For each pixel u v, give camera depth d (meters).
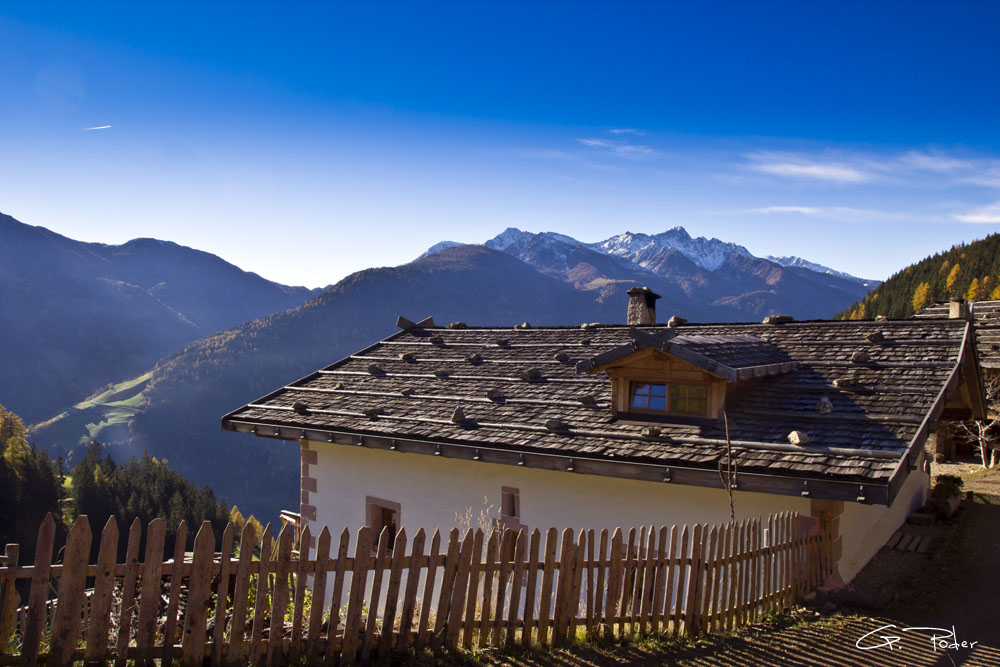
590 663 6.11
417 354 15.23
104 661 4.78
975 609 8.51
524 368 13.03
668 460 8.75
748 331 12.23
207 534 5.07
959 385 12.73
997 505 14.52
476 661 5.90
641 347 9.65
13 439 97.25
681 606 7.11
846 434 8.41
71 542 4.68
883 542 11.23
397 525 11.97
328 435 12.30
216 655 5.12
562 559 6.50
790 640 7.11
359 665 5.58
